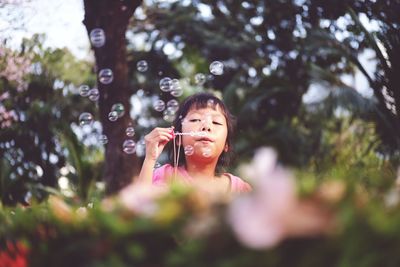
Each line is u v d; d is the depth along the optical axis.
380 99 4.78
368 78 4.86
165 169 2.44
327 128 5.78
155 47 7.07
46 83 6.47
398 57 4.41
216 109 2.56
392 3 4.75
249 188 2.35
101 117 4.77
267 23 6.26
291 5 5.82
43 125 6.51
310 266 0.67
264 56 6.64
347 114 5.75
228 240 0.70
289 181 0.68
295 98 6.57
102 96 4.73
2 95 5.94
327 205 0.69
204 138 2.39
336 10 5.26
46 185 6.58
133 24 7.00
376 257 0.67
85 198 5.36
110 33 4.68
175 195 0.78
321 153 5.72
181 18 6.90
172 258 0.72
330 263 0.68
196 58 7.14
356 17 4.55
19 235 0.92
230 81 7.08
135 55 7.14
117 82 4.71
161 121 7.17
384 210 0.73
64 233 0.87
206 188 0.86
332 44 5.33
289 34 6.23
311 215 0.67
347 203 0.69
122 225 0.77
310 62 5.94
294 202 0.67
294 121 6.64
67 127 5.88
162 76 7.26
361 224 0.67
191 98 2.61
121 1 4.70
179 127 2.65
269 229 0.66
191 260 0.71
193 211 0.75
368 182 0.84
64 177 6.59
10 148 6.46
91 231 0.84
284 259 0.68
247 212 0.67
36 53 6.02
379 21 4.81
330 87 5.29
